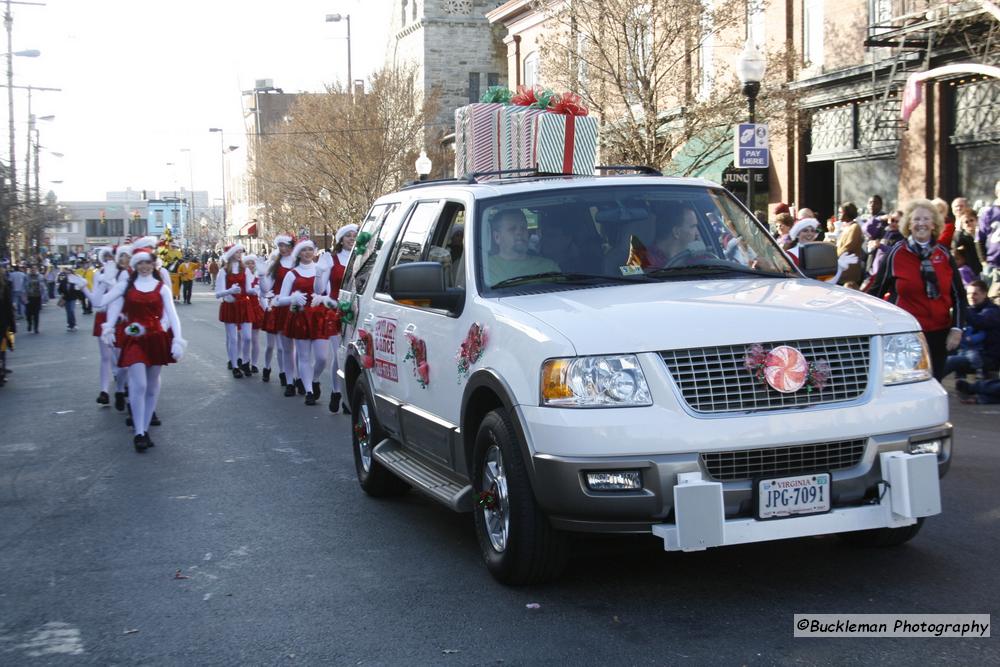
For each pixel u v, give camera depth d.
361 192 43.84
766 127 15.59
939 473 5.26
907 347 5.30
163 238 37.44
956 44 19.31
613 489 4.88
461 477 6.21
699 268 6.18
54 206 71.00
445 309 6.22
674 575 5.65
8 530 7.38
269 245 58.62
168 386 15.56
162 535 7.09
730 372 4.95
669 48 22.12
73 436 11.50
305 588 5.80
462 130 8.53
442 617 5.20
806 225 12.22
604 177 6.78
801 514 4.95
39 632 5.27
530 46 38.38
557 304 5.51
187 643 5.04
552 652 4.66
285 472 9.09
